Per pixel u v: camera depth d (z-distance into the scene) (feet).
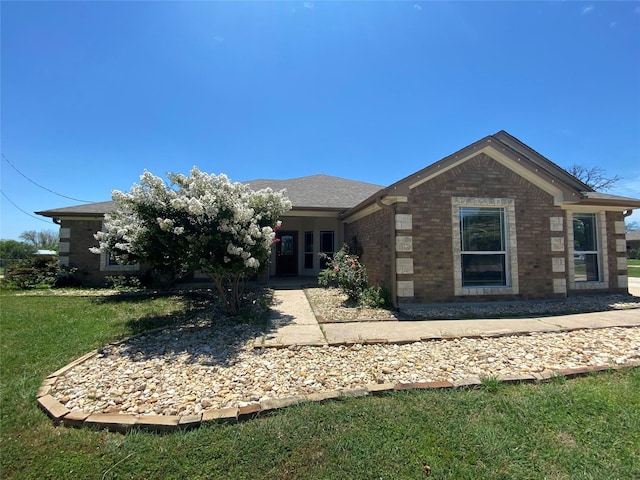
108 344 17.79
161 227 19.97
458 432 8.93
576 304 27.81
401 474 7.43
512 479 7.18
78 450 8.66
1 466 8.04
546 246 29.27
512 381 12.05
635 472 7.30
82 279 41.55
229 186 22.41
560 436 8.71
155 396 11.75
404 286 26.48
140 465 7.98
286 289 38.14
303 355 15.78
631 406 10.07
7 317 23.88
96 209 42.55
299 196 45.93
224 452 8.36
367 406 10.45
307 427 9.31
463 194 27.86
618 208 35.09
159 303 29.89
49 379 13.14
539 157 42.22
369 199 29.55
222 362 15.07
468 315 23.95
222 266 21.33
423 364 14.28
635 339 17.61
